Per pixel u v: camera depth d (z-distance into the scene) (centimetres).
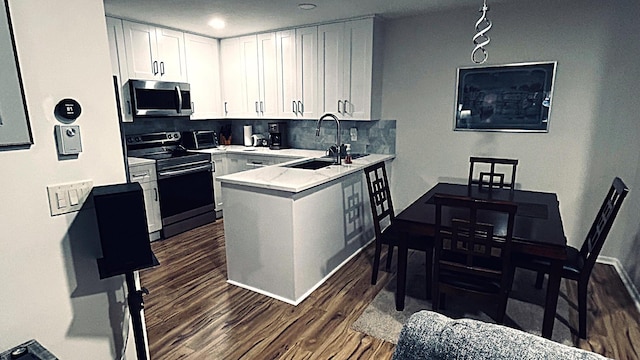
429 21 356
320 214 281
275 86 428
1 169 123
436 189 312
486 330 91
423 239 258
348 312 247
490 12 328
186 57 419
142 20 365
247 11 334
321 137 444
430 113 372
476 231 203
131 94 366
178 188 398
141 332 157
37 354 121
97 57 143
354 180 332
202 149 458
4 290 128
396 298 253
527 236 194
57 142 135
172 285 287
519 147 337
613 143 302
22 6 122
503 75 332
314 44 392
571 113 312
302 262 263
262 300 264
